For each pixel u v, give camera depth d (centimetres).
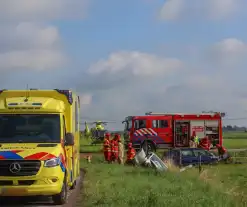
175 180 1745
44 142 1281
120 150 3119
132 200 1167
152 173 2044
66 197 1295
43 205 1263
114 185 1556
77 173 1722
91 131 6022
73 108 1485
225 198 1252
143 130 4219
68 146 1384
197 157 2905
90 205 1184
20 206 1247
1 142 1274
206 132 4266
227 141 6338
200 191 1417
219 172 2316
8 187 1162
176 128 4238
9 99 1363
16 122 1310
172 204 1114
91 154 4072
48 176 1180
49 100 1369
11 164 1170
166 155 2969
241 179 2053
